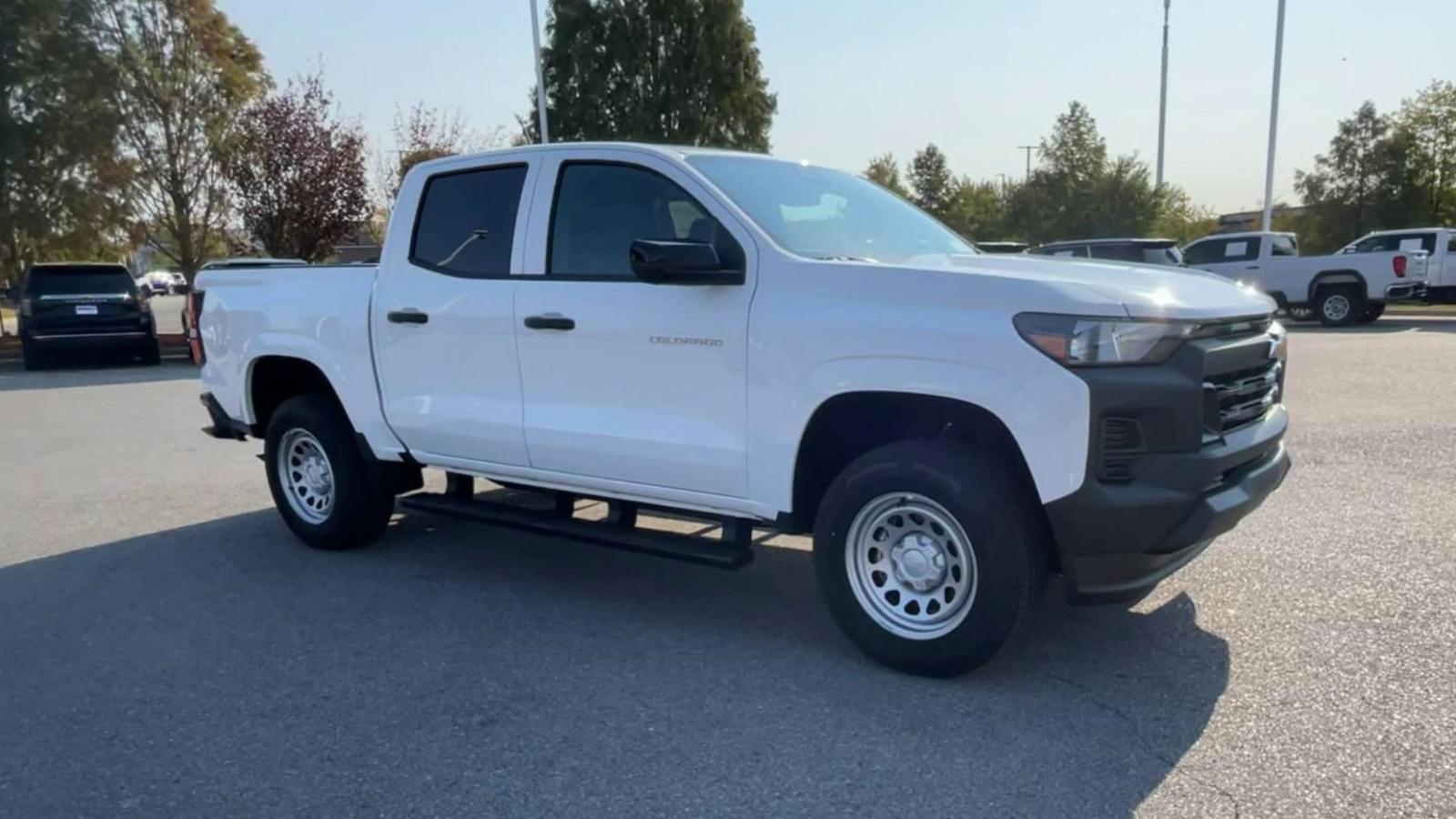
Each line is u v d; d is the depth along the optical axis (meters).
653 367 4.52
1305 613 4.60
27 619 5.12
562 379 4.84
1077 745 3.52
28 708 4.09
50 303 17.89
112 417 12.30
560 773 3.46
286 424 6.20
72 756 3.68
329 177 23.44
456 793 3.35
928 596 4.09
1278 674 4.00
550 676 4.26
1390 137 43.88
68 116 22.16
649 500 4.73
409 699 4.07
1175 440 3.58
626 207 4.75
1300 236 47.56
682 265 4.08
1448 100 42.56
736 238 4.34
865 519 4.14
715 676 4.21
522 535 6.51
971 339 3.71
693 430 4.45
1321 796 3.14
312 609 5.18
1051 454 3.61
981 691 3.97
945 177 57.84
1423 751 3.38
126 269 19.19
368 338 5.64
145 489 8.09
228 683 4.28
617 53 30.75
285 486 6.32
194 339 6.82
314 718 3.93
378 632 4.82
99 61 21.95
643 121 30.78
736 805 3.22
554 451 4.92
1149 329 3.56
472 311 5.13
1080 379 3.55
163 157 23.11
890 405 4.07
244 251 24.55
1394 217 43.81
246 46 23.61
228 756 3.64
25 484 8.41
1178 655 4.22
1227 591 4.92
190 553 6.23
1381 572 5.09
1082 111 36.19
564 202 4.93
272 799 3.35
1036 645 4.38
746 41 31.91
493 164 5.22
